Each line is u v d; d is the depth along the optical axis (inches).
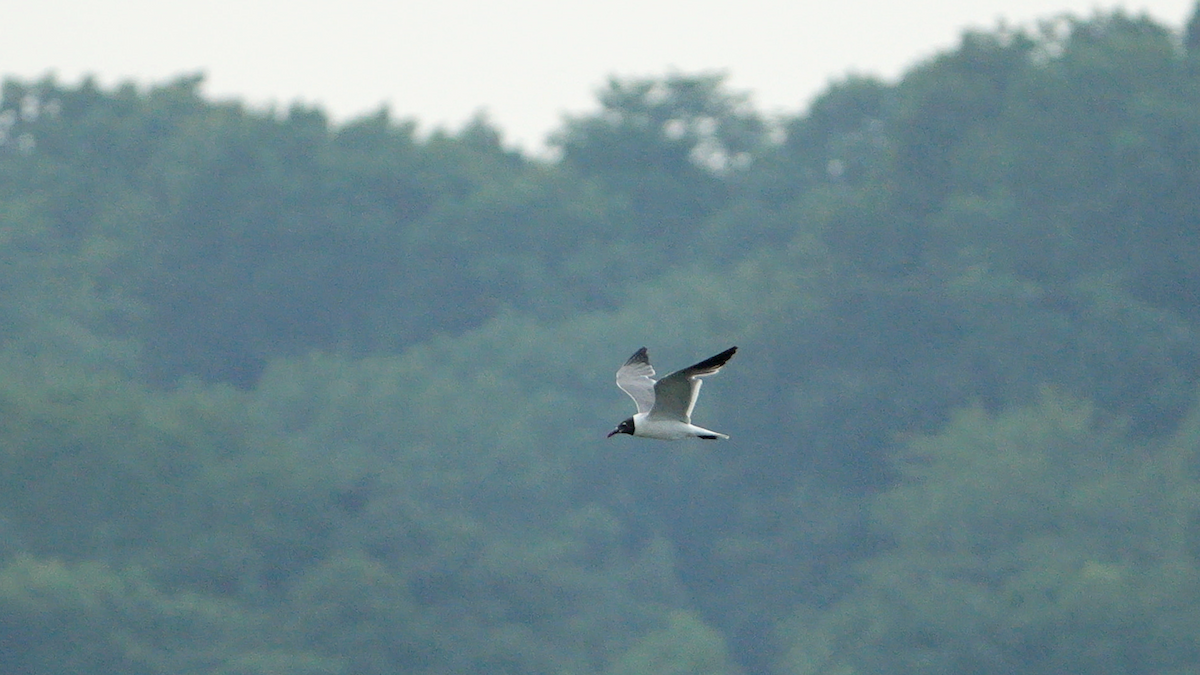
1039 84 3341.5
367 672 2066.9
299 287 3786.9
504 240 3927.2
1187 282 3142.2
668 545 2935.5
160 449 2395.4
